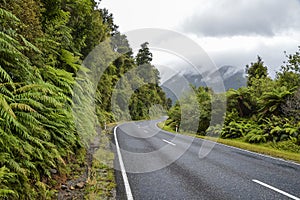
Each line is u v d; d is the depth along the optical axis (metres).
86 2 10.84
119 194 4.44
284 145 12.35
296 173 6.64
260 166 7.48
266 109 16.91
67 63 8.66
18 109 4.04
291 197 4.57
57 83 6.73
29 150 3.66
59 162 5.25
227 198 4.45
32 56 5.86
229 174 6.26
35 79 4.84
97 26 13.74
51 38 7.62
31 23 5.74
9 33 4.51
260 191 4.89
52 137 5.41
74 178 5.18
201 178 5.77
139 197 4.33
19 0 5.17
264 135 13.91
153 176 5.79
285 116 15.49
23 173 3.41
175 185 5.13
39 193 3.77
